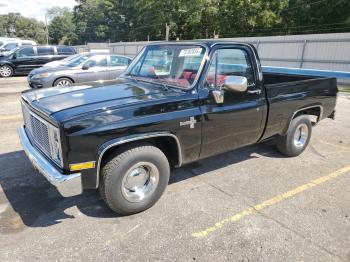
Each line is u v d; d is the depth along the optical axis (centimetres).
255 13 4275
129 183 346
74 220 349
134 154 336
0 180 438
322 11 3900
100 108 321
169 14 5191
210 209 377
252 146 598
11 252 296
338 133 714
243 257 298
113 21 7881
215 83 398
